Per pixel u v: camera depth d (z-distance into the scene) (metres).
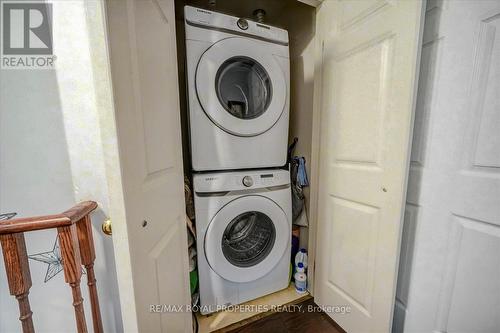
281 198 1.33
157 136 0.71
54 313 0.90
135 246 0.56
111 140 0.48
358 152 1.03
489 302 0.75
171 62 0.83
